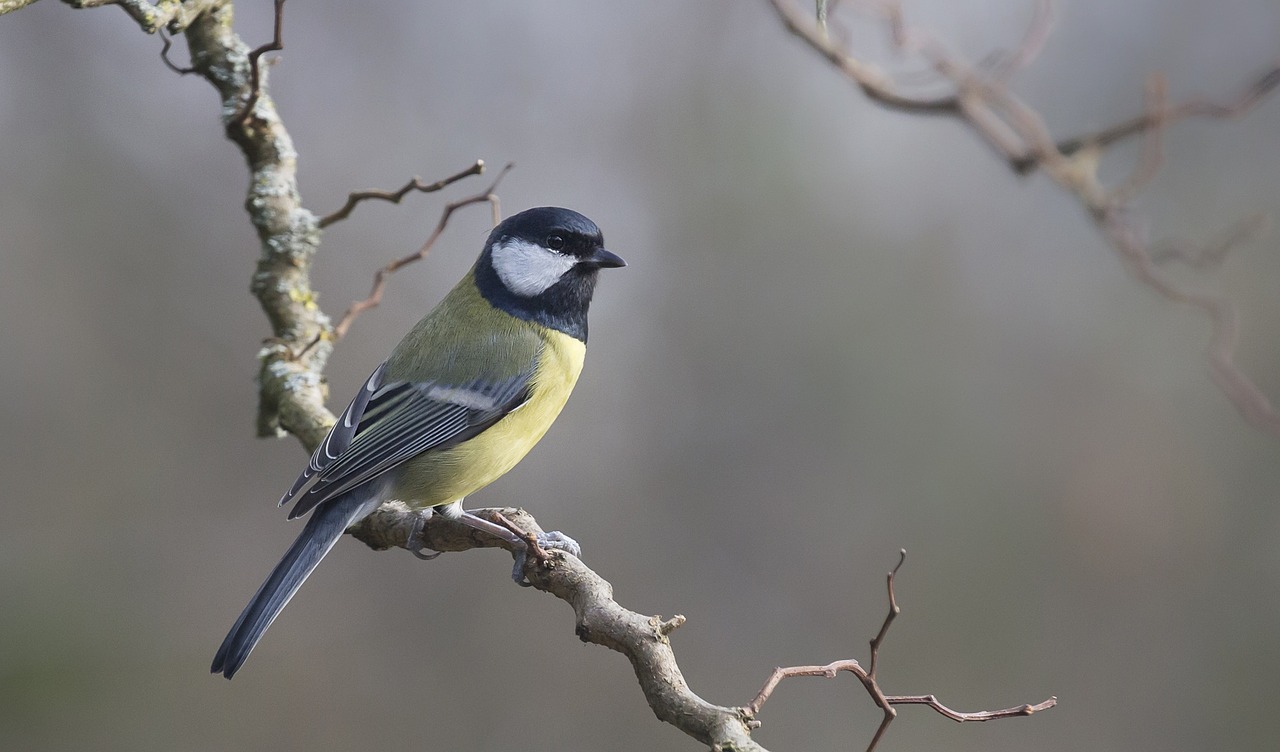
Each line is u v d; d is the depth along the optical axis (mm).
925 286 14305
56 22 12883
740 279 14406
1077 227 14133
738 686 12727
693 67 14617
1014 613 13148
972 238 14383
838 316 14250
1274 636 12844
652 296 14398
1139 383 13758
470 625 12570
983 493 13547
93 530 12164
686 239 14508
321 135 13750
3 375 12320
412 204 13805
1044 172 7660
